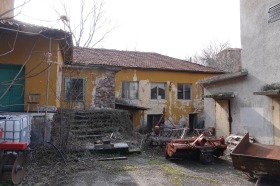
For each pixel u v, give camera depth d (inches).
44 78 372.5
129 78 690.2
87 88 537.6
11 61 363.3
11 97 370.9
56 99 377.7
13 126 223.3
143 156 344.5
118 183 234.2
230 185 236.4
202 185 234.5
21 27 317.1
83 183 230.2
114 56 770.8
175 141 327.0
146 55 864.9
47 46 374.6
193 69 761.0
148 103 705.6
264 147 278.7
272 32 326.3
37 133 308.0
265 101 336.5
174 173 271.0
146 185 231.3
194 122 761.0
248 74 370.3
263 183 242.4
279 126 312.5
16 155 203.5
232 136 384.2
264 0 341.1
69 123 314.2
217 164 314.5
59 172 251.6
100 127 418.9
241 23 389.7
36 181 224.8
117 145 346.0
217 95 426.0
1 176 201.5
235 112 399.9
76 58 658.8
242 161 247.6
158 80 722.2
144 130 679.7
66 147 303.0
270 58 328.5
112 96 561.3
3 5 396.5
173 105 733.3
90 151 325.7
